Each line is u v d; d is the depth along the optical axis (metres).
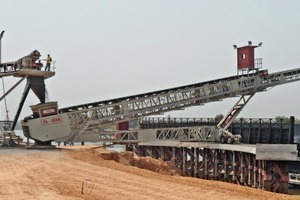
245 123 66.38
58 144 50.34
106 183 23.42
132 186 23.28
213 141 58.59
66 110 48.44
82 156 35.78
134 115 52.12
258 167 45.34
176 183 27.28
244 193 28.25
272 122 63.47
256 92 58.41
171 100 53.34
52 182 21.88
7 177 22.52
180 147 58.19
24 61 44.50
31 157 33.16
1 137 49.22
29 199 17.02
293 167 55.59
